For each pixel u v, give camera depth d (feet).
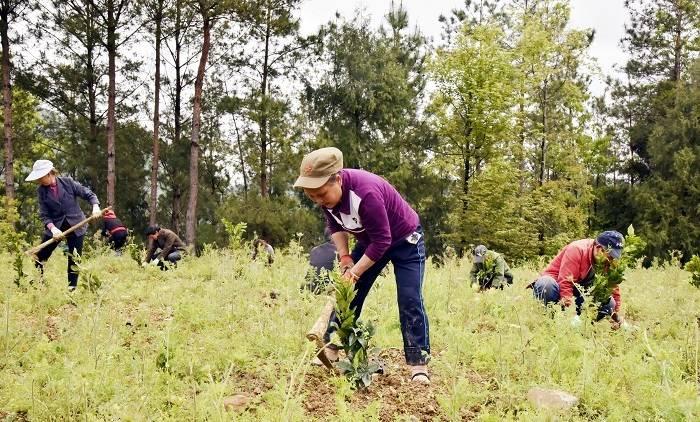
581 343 13.75
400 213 12.48
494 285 23.94
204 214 100.68
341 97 100.99
